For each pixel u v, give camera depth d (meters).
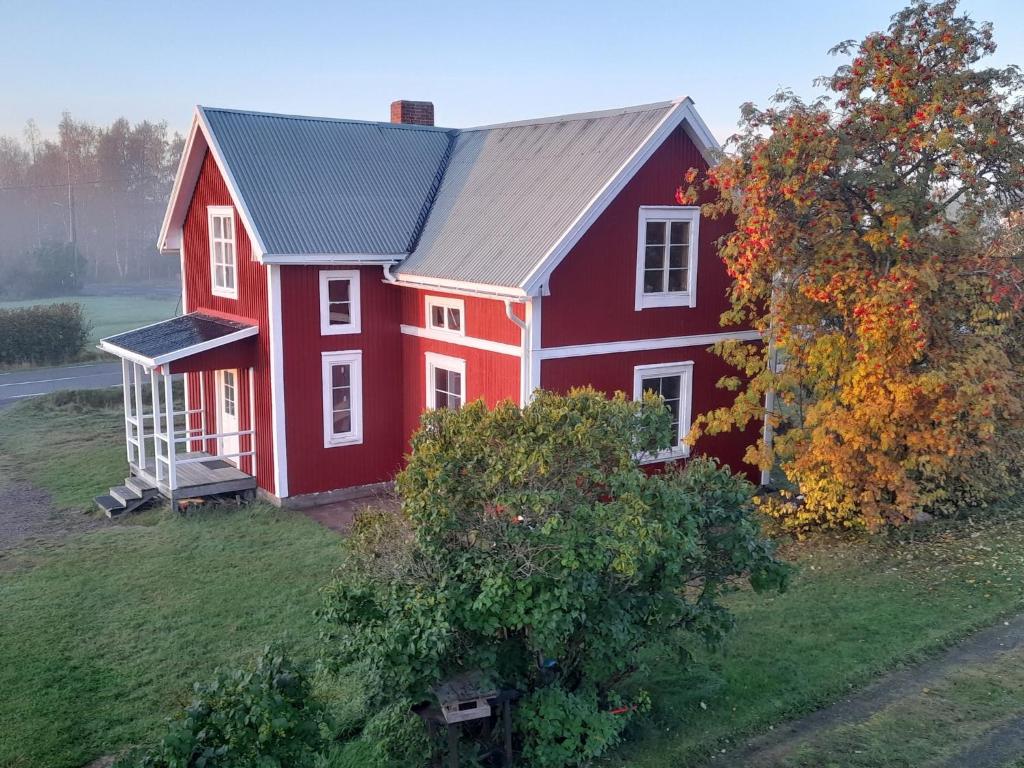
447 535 8.15
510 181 17.34
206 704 6.55
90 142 97.25
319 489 17.27
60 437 22.61
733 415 14.74
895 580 12.41
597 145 16.23
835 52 13.34
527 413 8.42
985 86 12.67
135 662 10.50
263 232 16.31
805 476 13.88
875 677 9.80
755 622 11.20
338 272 17.06
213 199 18.34
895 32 13.01
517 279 14.30
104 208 95.00
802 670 9.90
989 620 11.02
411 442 8.87
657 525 7.69
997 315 12.99
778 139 12.46
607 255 15.07
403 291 17.89
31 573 13.41
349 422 17.67
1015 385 13.35
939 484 14.66
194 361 16.45
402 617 7.38
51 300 66.94
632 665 8.90
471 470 8.12
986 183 12.44
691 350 16.41
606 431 8.32
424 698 7.55
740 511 9.12
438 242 17.11
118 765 6.30
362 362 17.58
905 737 8.59
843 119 13.07
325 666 7.73
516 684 8.11
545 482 8.05
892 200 12.54
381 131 20.06
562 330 14.71
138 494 16.78
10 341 33.81
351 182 18.41
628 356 15.59
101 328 47.97
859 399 13.30
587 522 7.86
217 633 11.24
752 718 8.98
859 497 13.50
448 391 16.97
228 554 14.16
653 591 8.59
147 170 98.56
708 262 16.39
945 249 12.85
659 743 8.59
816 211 13.40
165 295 72.94
